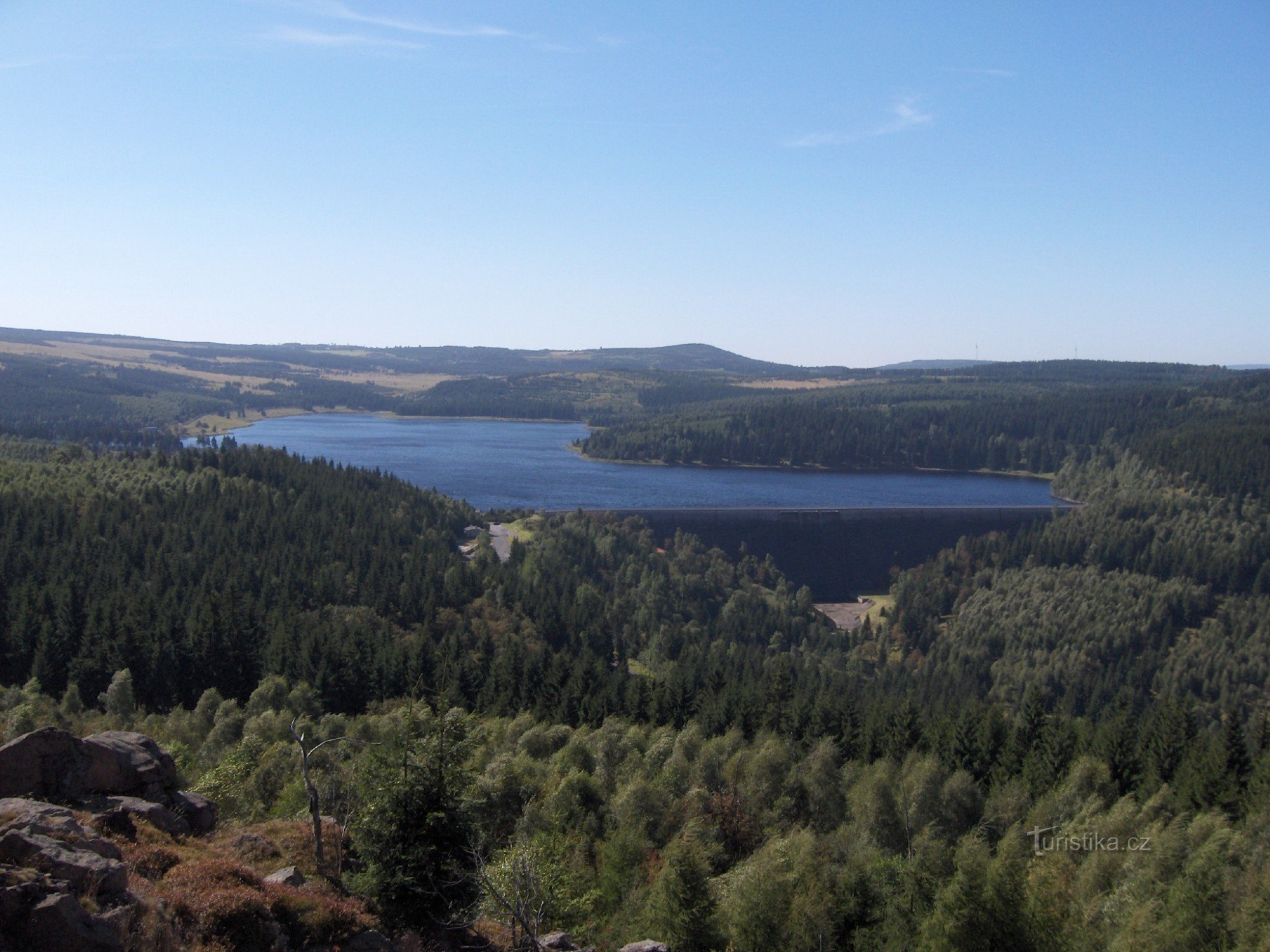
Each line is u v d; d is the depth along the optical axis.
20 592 150.88
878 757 112.56
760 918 59.69
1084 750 104.38
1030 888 60.91
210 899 35.81
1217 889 61.75
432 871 44.34
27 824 35.03
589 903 58.84
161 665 136.88
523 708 130.00
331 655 139.38
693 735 102.31
